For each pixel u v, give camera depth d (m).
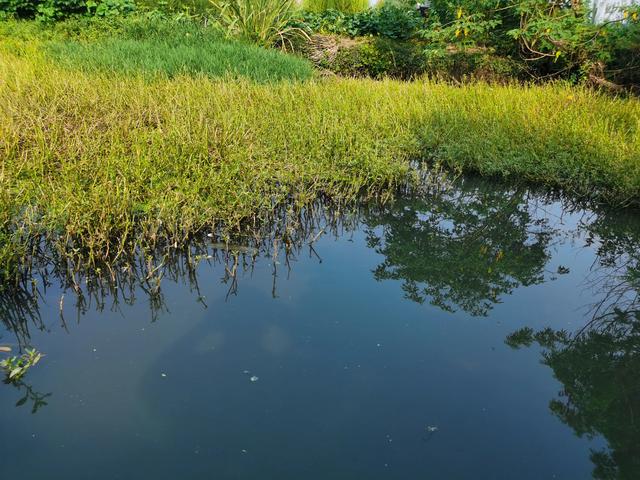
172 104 7.23
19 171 5.04
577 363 3.34
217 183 5.19
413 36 13.46
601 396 3.05
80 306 3.76
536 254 5.02
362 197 5.90
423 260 4.76
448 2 10.90
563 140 6.69
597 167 6.05
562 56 10.41
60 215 4.39
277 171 5.77
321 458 2.51
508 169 6.56
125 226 4.50
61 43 10.38
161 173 5.22
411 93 8.84
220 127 6.63
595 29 9.81
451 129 7.18
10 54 9.48
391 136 7.06
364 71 12.23
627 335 3.70
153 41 10.95
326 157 6.27
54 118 6.36
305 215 5.45
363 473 2.45
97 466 2.41
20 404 2.77
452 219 5.77
